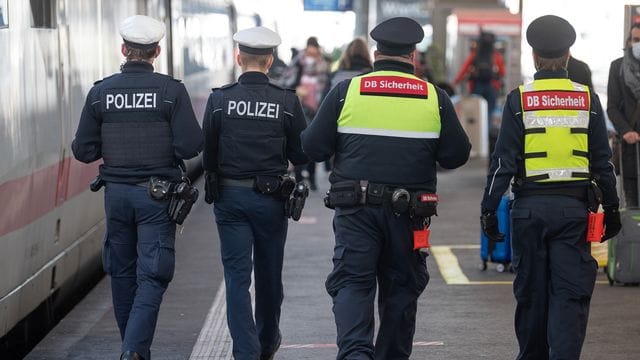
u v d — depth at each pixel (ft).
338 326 29.73
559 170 30.58
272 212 33.53
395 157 30.12
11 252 33.53
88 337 40.70
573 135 30.63
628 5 47.21
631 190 48.01
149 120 32.76
